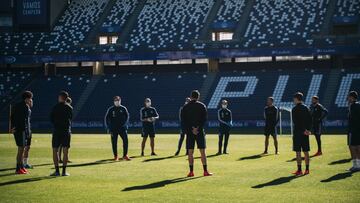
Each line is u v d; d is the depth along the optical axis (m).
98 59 51.53
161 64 54.56
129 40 52.97
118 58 51.12
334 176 12.04
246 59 52.38
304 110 12.42
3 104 50.09
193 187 10.48
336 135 33.12
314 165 14.56
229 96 46.84
